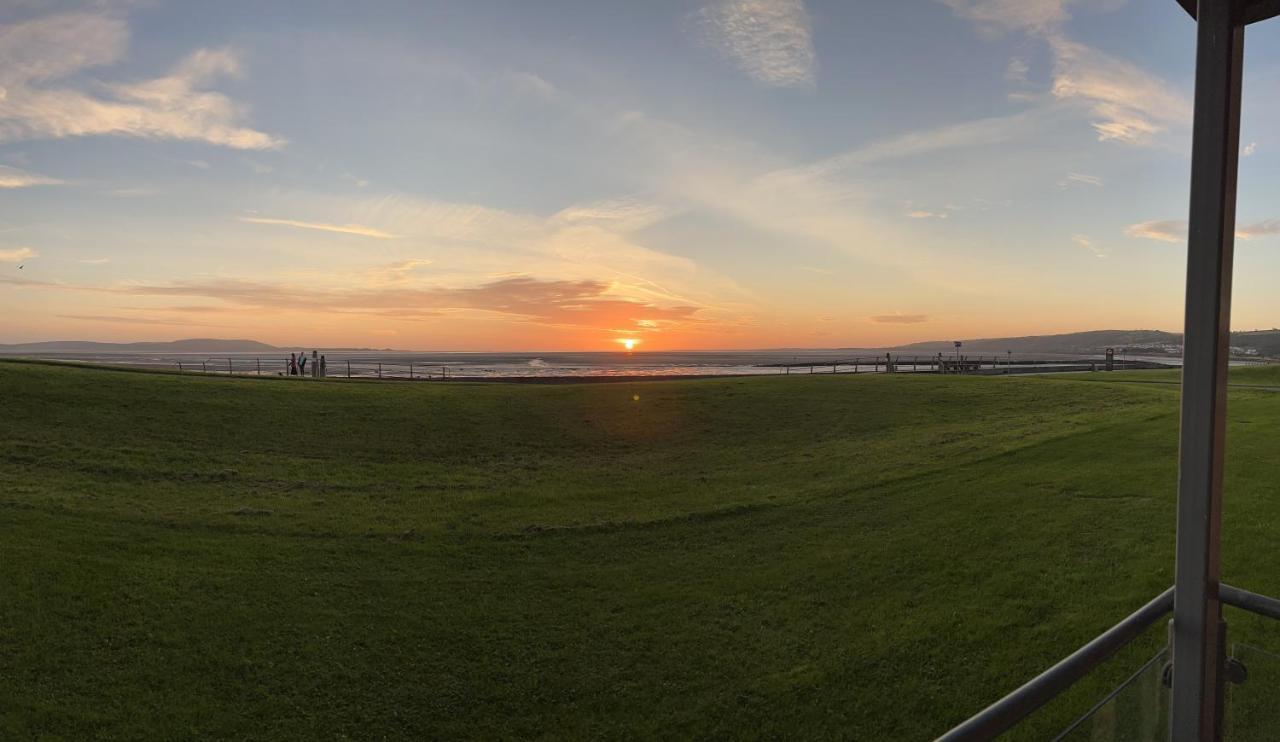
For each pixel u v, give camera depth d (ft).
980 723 6.29
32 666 26.35
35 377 77.82
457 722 24.34
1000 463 54.65
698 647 28.81
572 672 27.22
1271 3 6.77
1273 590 26.86
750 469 59.98
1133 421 67.51
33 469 51.44
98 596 31.94
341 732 23.73
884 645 27.76
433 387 97.50
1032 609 29.32
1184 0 7.94
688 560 38.34
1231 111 7.22
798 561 37.42
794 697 24.97
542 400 90.84
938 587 32.58
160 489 49.67
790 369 295.28
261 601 32.65
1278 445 51.62
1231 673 8.04
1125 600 29.01
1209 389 7.31
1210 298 7.25
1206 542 7.48
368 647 28.96
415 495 51.65
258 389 85.15
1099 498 42.98
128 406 71.36
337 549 39.63
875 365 260.01
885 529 41.47
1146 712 8.29
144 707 24.54
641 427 78.23
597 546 40.70
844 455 63.31
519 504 49.39
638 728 23.85
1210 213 7.20
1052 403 84.84
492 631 30.37
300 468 57.93
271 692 25.79
